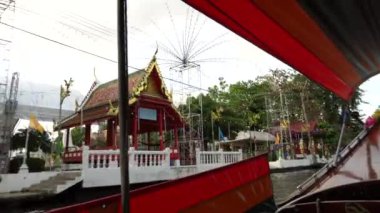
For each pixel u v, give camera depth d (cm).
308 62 650
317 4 441
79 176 1398
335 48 623
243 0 380
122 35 271
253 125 5500
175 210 527
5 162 1694
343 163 862
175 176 1797
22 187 1405
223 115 4866
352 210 433
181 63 2827
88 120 2053
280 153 4125
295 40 537
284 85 4847
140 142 2620
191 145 2564
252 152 4600
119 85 270
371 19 547
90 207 385
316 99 4669
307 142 4984
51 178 1488
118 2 275
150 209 476
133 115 1927
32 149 2936
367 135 976
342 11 487
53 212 354
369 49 690
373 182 489
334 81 805
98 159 1470
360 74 849
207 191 626
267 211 839
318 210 451
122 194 265
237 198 724
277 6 415
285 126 4506
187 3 372
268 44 534
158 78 2012
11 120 1794
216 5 383
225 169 713
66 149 2181
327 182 790
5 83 1950
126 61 272
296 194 751
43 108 3120
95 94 2227
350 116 1151
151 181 1648
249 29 468
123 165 266
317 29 521
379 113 1029
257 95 5306
